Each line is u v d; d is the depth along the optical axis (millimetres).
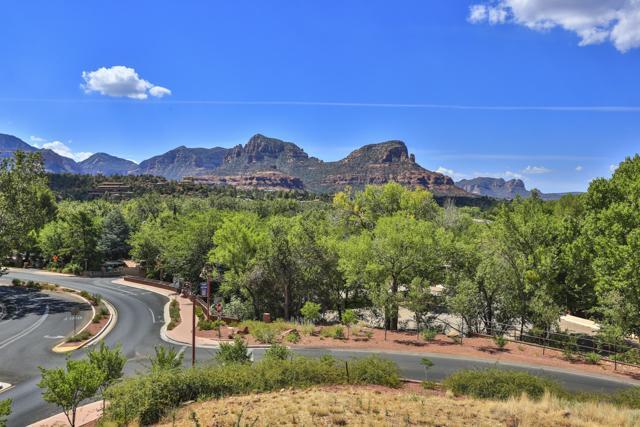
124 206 116250
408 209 53062
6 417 17500
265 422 13117
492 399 16688
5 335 32156
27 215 47812
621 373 22953
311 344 28172
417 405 15062
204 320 36625
